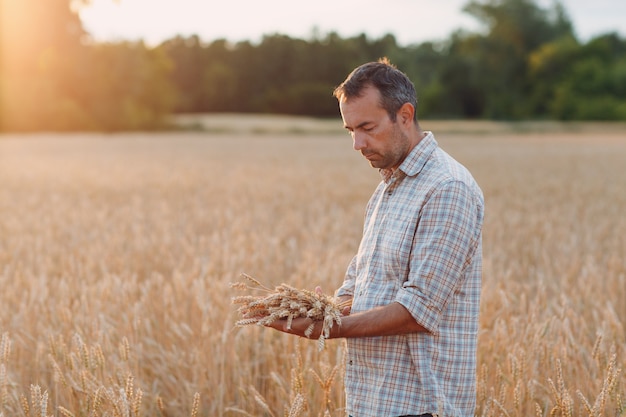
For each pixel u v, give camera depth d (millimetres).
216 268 6352
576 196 13961
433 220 2352
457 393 2445
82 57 63781
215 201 13500
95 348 3430
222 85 87688
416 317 2318
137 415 2875
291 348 4227
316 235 8555
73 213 10898
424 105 74125
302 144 39688
